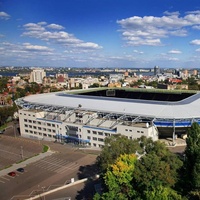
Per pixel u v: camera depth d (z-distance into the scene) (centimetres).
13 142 16025
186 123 13688
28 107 18262
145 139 8112
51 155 13338
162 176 6419
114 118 14875
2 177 10919
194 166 6475
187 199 6159
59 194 8881
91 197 8469
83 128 14738
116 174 6831
